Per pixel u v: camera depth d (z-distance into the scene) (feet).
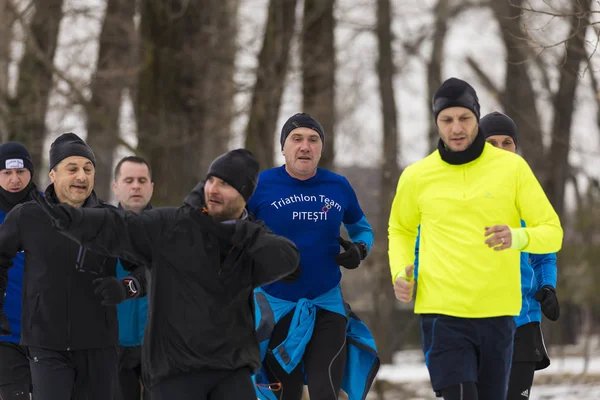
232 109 112.47
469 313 36.96
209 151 114.83
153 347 30.63
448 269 37.22
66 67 122.11
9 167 47.01
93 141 124.57
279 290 43.14
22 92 120.37
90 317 40.50
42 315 40.19
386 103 146.20
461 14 176.65
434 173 38.06
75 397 41.24
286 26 118.93
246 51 118.93
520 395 44.52
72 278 40.24
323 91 120.98
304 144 42.70
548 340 143.74
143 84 109.40
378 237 121.80
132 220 30.27
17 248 40.63
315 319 43.04
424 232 38.24
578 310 163.43
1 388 44.27
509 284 37.17
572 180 160.35
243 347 31.14
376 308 115.14
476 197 37.14
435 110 37.78
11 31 120.98
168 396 30.48
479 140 37.55
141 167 50.78
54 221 29.48
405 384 91.66
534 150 154.71
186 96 108.47
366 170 142.10
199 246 30.53
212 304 30.55
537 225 36.68
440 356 37.17
